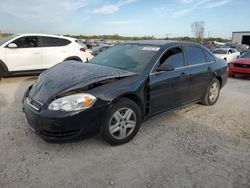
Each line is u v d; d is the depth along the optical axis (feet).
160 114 14.38
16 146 11.48
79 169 9.95
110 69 13.17
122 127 11.95
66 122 10.30
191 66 16.17
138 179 9.45
